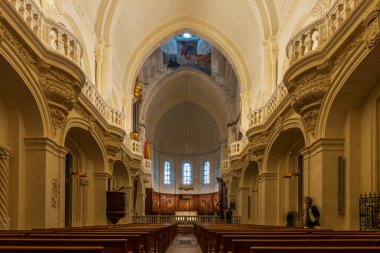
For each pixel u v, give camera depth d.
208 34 22.53
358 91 9.12
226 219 24.56
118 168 21.31
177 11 22.14
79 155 15.52
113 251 3.96
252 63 21.30
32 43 8.77
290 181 15.70
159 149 42.59
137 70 22.47
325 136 9.89
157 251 10.00
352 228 9.45
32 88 9.14
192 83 35.47
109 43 17.73
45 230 7.02
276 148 15.66
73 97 10.57
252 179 22.52
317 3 12.20
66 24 13.77
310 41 10.21
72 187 15.15
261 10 17.45
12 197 9.36
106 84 17.50
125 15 19.27
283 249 3.02
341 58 8.92
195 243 16.22
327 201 9.74
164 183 42.81
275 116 14.27
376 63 7.96
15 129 9.48
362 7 7.42
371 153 9.07
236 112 32.22
